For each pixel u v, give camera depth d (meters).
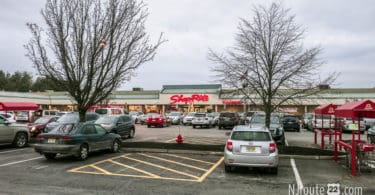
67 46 14.52
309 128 31.89
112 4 14.65
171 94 56.25
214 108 53.47
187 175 9.85
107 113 29.56
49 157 12.78
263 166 9.73
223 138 22.12
